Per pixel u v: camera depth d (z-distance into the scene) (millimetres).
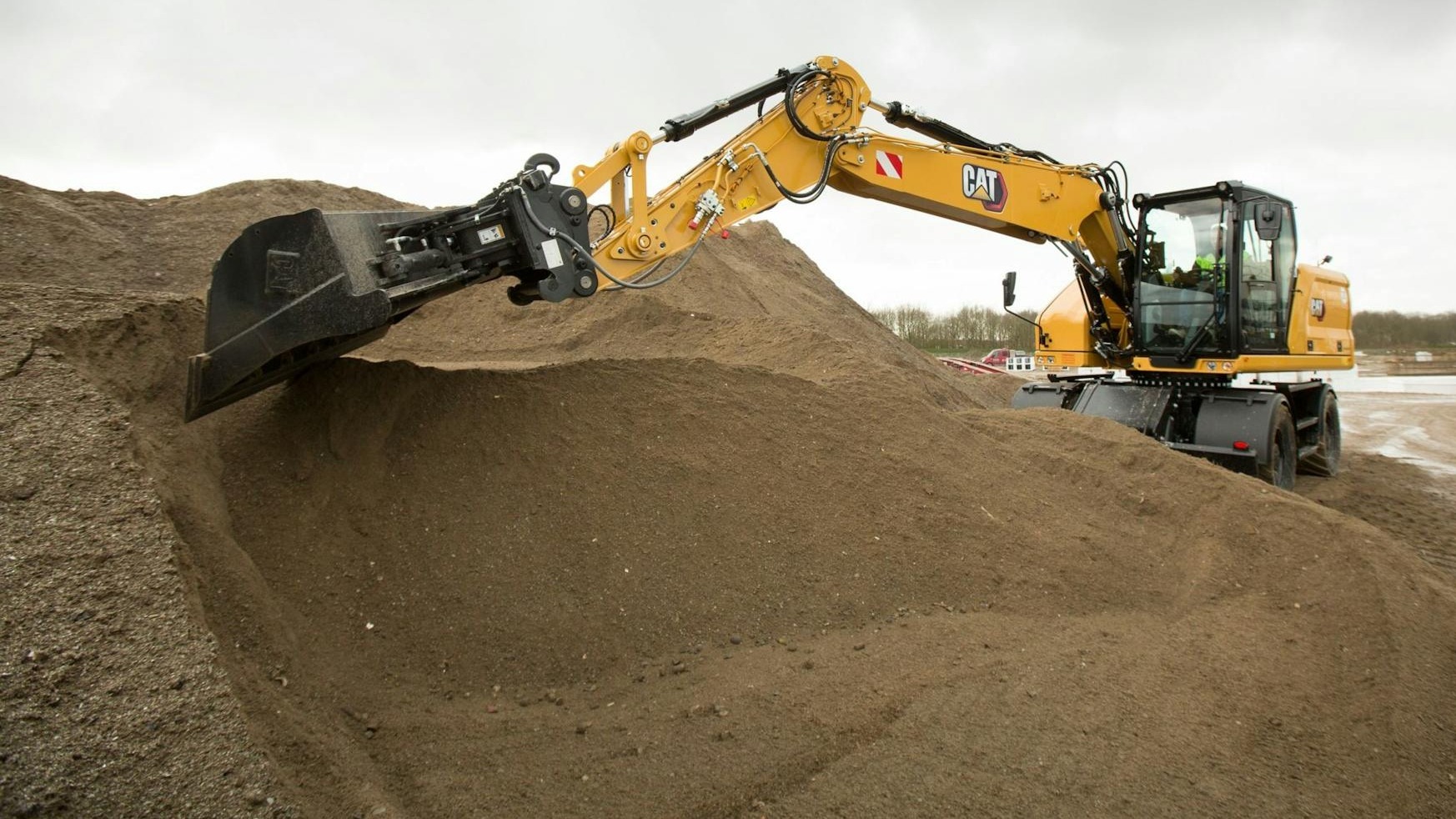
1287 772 3672
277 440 4461
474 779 3154
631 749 3414
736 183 6664
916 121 7773
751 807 3146
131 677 2668
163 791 2402
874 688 3980
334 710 3371
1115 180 9484
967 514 5762
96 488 3275
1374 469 12828
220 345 3844
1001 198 8359
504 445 4812
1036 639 4723
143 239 11641
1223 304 9180
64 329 4180
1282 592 5609
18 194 11086
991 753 3570
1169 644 4828
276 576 3879
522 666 3938
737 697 3807
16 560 2906
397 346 11570
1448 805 3541
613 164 5949
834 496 5488
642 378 5836
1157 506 6645
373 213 4465
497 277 5039
